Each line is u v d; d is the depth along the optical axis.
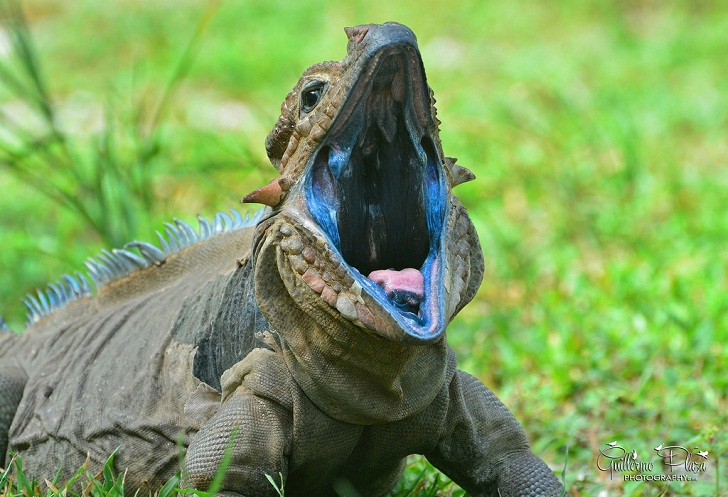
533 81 34.00
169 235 13.93
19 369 14.27
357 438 11.04
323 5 42.50
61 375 13.49
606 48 38.44
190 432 11.62
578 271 21.27
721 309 18.59
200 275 13.05
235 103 33.81
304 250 10.02
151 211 22.34
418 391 10.79
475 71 36.06
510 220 24.22
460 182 10.88
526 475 11.43
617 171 25.62
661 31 40.19
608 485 13.50
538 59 36.88
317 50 37.22
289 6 42.41
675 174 25.36
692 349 17.27
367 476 11.63
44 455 13.14
